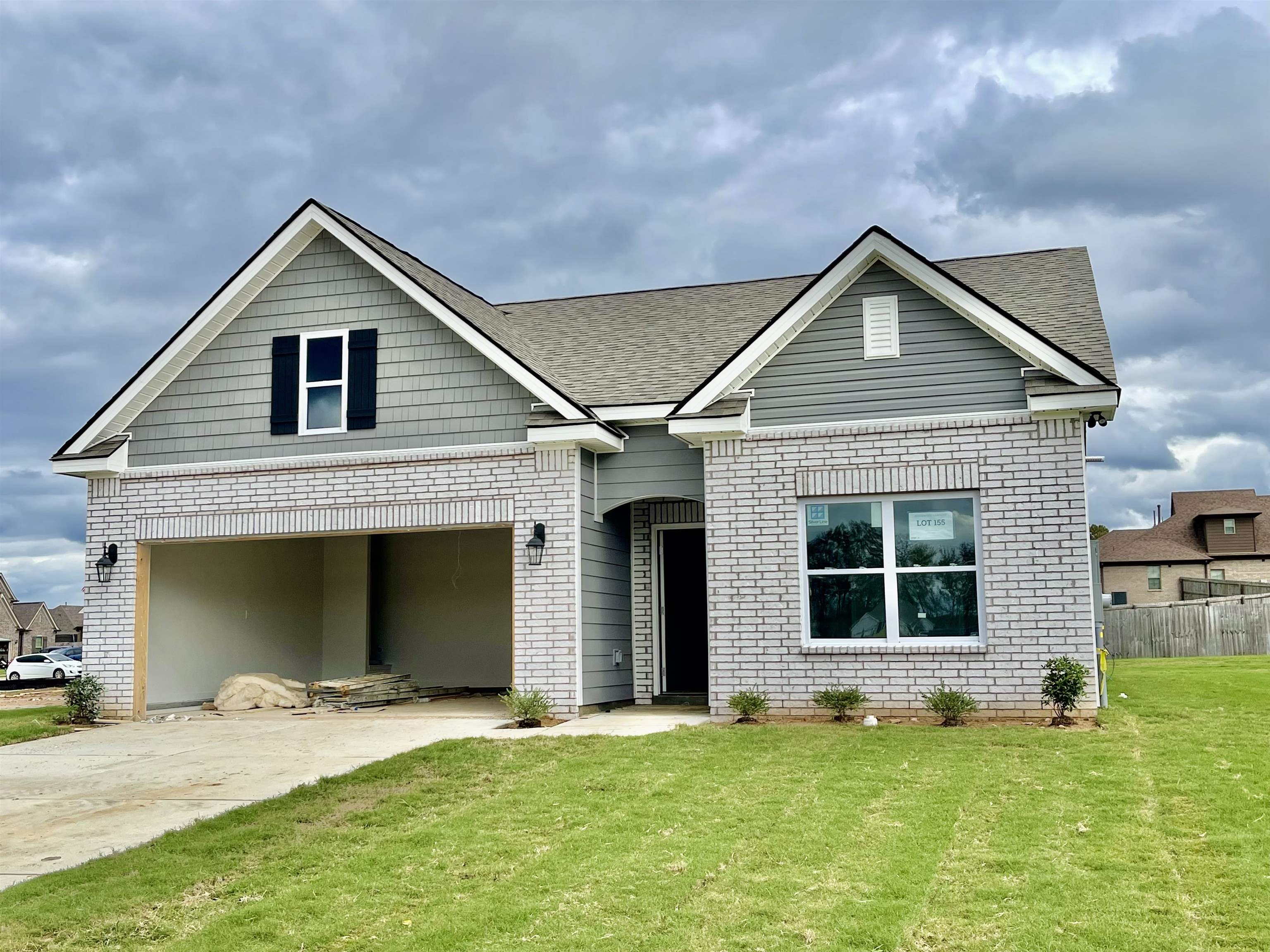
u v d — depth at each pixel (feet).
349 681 58.65
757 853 25.34
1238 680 57.62
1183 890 21.86
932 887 22.52
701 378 52.54
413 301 53.31
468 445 51.42
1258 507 183.62
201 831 29.50
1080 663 41.93
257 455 54.65
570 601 48.85
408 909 22.72
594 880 23.79
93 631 55.93
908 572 44.88
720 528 46.93
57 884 25.04
